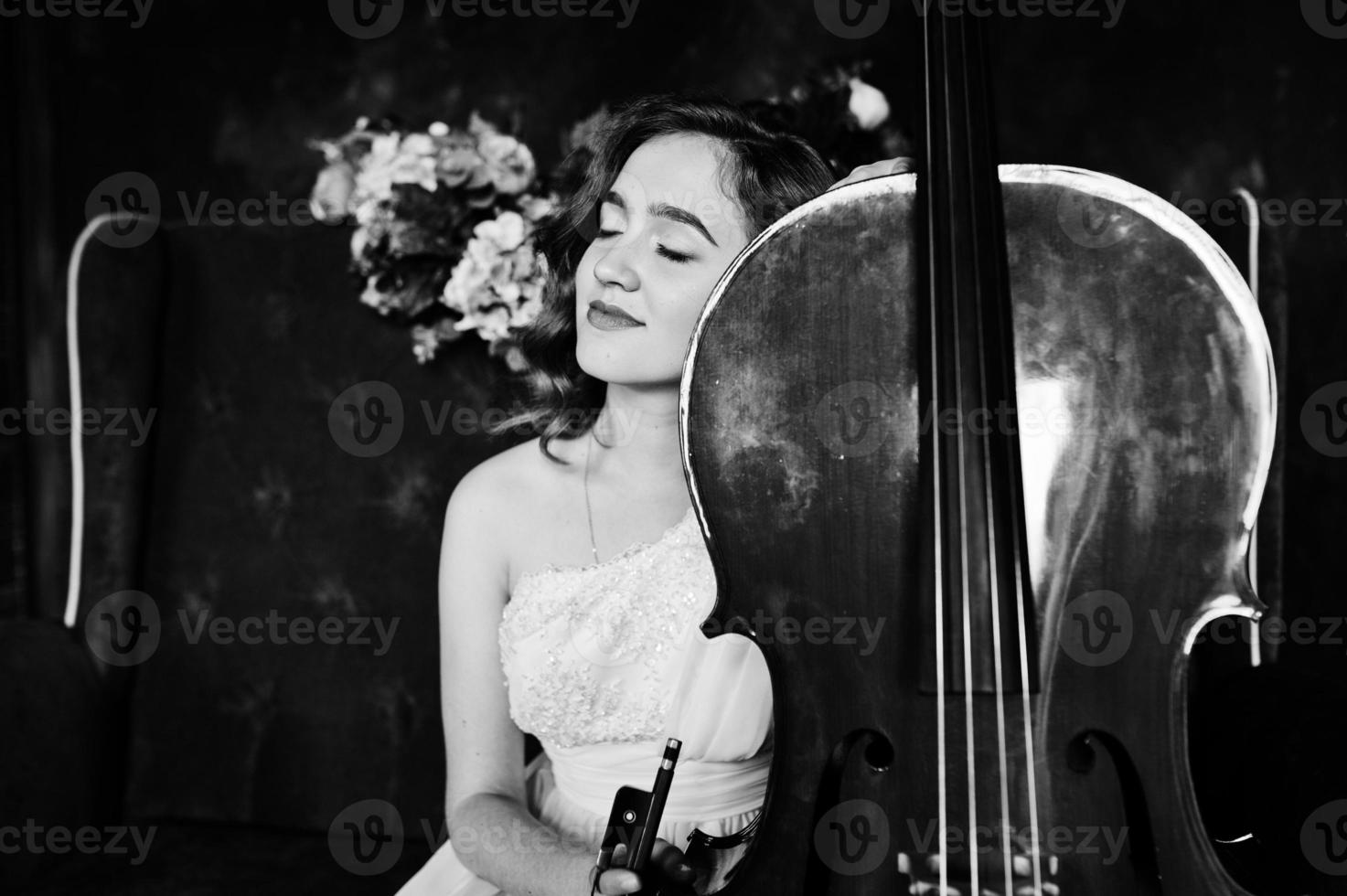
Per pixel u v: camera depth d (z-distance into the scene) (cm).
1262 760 130
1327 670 198
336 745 188
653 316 134
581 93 259
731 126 138
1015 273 102
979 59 101
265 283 197
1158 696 99
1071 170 102
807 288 103
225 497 195
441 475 191
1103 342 101
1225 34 234
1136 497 101
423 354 191
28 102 257
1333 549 202
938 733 98
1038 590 101
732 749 136
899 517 101
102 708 184
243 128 268
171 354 198
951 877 98
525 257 184
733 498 104
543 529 146
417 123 265
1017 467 98
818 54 252
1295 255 218
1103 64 243
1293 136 223
